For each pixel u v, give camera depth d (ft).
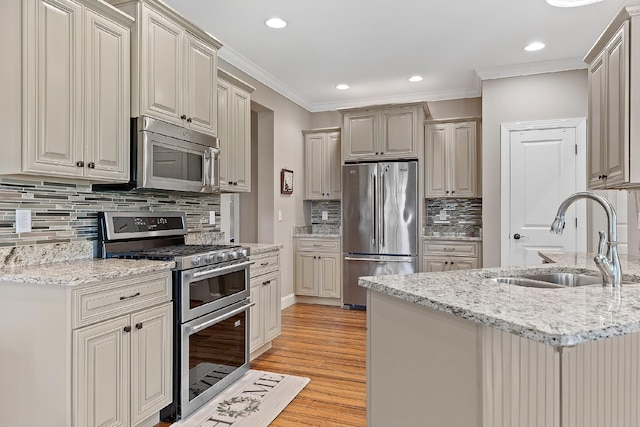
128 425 6.72
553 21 10.94
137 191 9.35
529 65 13.99
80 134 6.95
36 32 6.26
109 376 6.39
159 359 7.39
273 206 16.14
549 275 7.03
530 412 3.98
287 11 10.43
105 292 6.35
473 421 3.85
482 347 3.76
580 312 3.68
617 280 5.06
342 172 16.78
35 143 6.25
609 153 7.70
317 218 19.35
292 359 11.13
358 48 12.76
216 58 10.29
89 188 8.32
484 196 14.65
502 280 6.49
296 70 14.79
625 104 6.96
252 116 17.37
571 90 13.76
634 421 4.55
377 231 16.21
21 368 6.14
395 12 10.45
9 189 6.98
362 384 9.54
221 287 9.14
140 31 8.00
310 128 19.52
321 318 15.26
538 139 14.07
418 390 4.58
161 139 8.37
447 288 4.84
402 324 4.83
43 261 7.33
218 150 10.19
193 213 11.39
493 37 11.96
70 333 5.85
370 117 16.52
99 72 7.29
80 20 6.94
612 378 4.40
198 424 7.72
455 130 16.44
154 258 7.97
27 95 6.15
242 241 17.29
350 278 16.61
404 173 15.89
